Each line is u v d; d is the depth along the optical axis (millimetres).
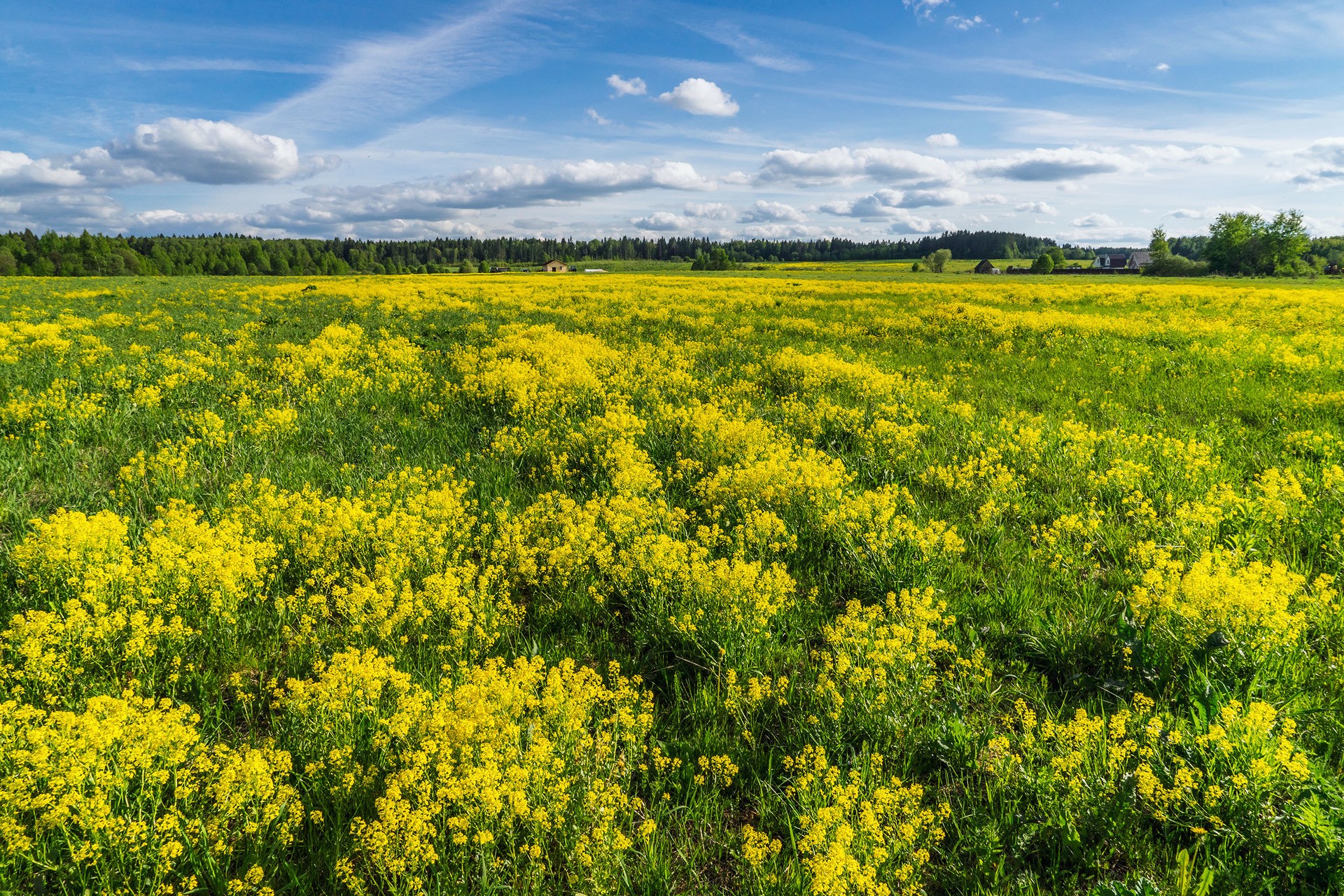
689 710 3701
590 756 3123
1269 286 54000
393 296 32219
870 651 3826
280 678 3932
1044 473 6922
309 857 2787
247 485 6281
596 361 13656
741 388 11164
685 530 5844
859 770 3092
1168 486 6305
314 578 4773
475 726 3010
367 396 10445
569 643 4320
